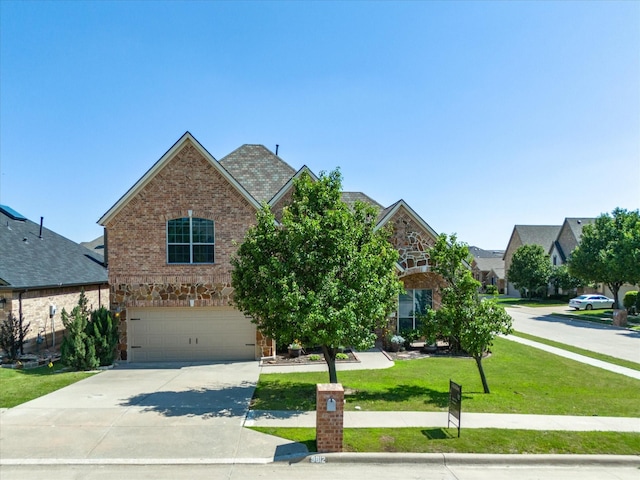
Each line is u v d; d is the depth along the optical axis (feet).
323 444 27.22
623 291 146.10
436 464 26.76
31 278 58.80
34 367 53.01
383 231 45.11
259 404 36.76
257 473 24.93
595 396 40.70
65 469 25.14
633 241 103.55
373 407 36.17
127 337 56.59
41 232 78.33
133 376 47.65
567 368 52.95
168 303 56.65
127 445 28.09
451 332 41.52
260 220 41.11
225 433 30.14
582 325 98.68
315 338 36.29
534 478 25.09
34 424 31.65
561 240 180.86
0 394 39.70
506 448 28.22
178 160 57.11
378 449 27.66
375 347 66.39
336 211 39.42
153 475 24.50
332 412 27.27
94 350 51.65
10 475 24.40
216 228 57.31
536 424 32.55
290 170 70.64
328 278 37.65
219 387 42.68
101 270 84.74
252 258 40.45
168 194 56.90
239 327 58.29
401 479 24.53
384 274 41.39
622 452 28.09
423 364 54.85
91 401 37.50
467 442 28.86
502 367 53.31
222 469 25.35
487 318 40.60
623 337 79.97
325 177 42.68
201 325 57.93
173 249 57.11
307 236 38.75
